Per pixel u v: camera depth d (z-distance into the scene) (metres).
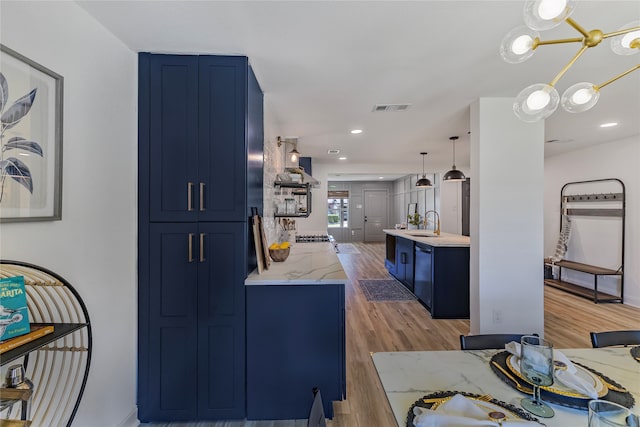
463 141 4.30
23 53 1.11
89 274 1.45
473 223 2.79
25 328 0.94
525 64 1.98
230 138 1.83
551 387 0.99
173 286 1.81
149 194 1.81
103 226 1.54
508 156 2.66
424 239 4.01
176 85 1.82
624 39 1.22
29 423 0.85
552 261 5.00
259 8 1.42
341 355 1.84
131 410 1.76
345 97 2.58
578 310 3.86
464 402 0.86
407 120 3.26
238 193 1.82
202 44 1.73
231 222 1.82
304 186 3.32
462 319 3.58
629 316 3.65
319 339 1.84
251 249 2.01
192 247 1.81
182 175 1.81
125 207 1.71
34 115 1.15
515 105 1.44
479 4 1.40
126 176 1.72
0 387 0.89
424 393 0.99
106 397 1.56
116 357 1.63
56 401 1.22
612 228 4.31
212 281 1.82
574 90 1.43
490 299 2.70
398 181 11.17
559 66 2.00
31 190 1.13
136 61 1.81
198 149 1.82
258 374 1.83
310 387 1.84
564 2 0.94
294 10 1.44
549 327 3.31
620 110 2.90
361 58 1.90
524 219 2.69
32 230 1.16
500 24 1.55
